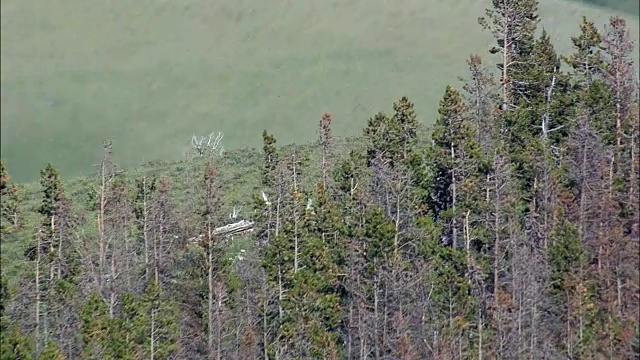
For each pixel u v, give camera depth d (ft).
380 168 246.47
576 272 224.74
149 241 255.91
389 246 225.76
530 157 254.68
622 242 229.25
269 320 226.17
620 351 213.25
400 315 220.43
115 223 261.03
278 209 247.91
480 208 242.78
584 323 217.56
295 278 223.30
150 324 214.07
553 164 256.11
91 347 207.72
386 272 224.53
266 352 219.82
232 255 249.75
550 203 241.35
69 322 224.33
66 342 219.00
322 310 223.51
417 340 220.02
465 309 222.07
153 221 257.55
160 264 247.09
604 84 269.03
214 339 221.87
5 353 200.85
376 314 220.64
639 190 238.07
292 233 231.91
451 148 252.83
